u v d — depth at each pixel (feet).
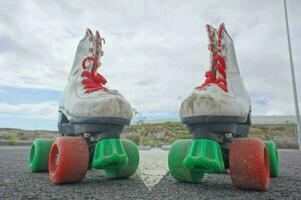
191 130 0.97
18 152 3.32
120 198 0.80
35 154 1.36
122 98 1.05
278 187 1.00
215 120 0.92
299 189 0.96
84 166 0.98
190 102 0.95
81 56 1.23
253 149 0.88
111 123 1.01
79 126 1.07
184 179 1.08
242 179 0.89
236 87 1.07
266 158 0.94
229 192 0.89
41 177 1.21
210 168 0.91
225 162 0.99
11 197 0.80
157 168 1.63
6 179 1.14
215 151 0.91
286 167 1.84
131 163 1.18
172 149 1.11
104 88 1.10
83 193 0.86
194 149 0.93
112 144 1.01
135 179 1.19
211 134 0.93
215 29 1.10
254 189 0.91
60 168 0.96
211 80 1.03
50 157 1.05
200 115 0.92
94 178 1.21
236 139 0.93
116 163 1.02
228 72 1.08
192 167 0.94
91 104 1.01
